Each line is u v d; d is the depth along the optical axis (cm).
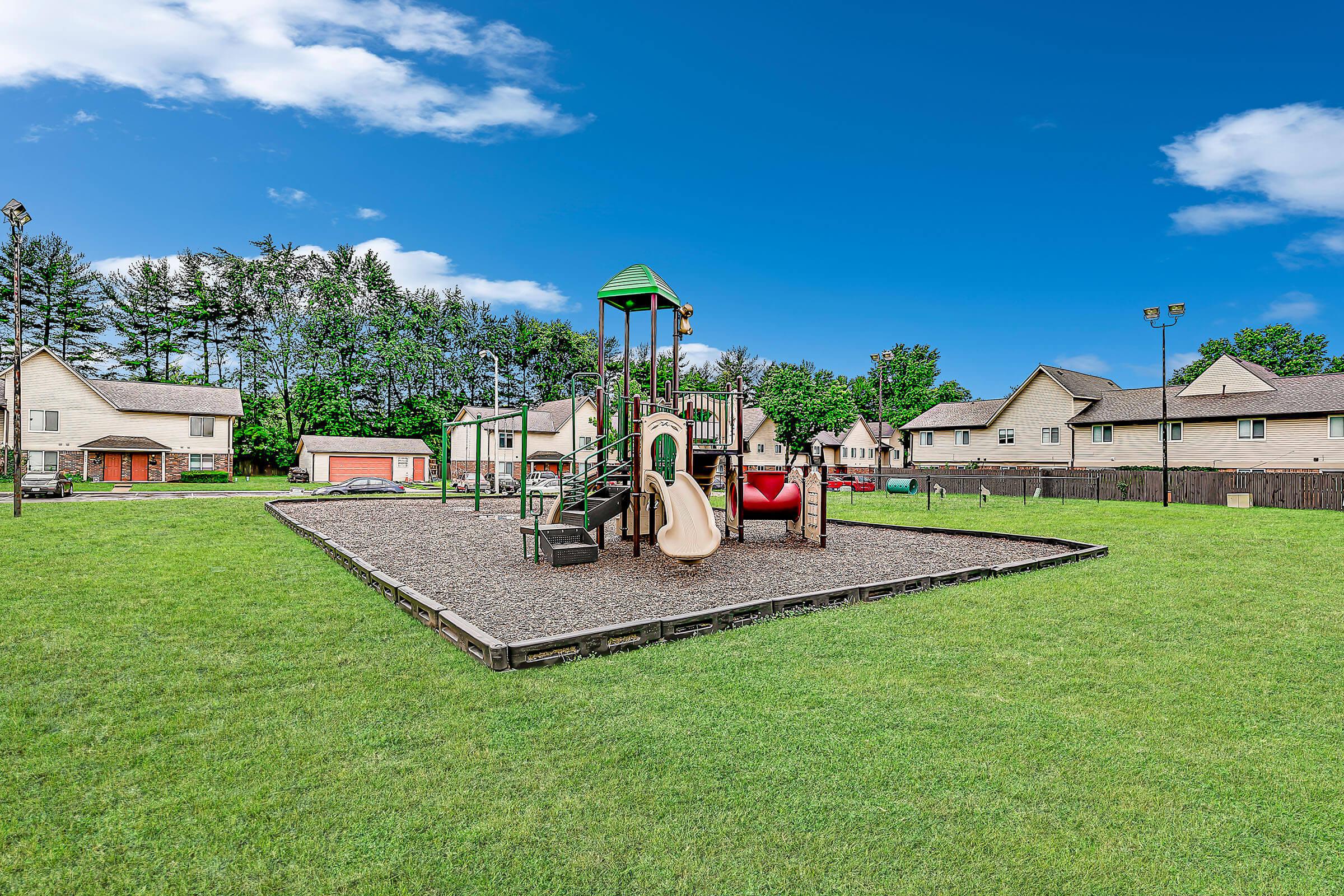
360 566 872
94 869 283
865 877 279
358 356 6525
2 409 3781
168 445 4372
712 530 903
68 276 5628
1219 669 532
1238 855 294
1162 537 1370
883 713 443
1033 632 638
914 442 4841
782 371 4988
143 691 479
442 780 354
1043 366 3997
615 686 492
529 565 952
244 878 279
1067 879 277
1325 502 2231
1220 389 3344
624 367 1321
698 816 322
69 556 1006
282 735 409
